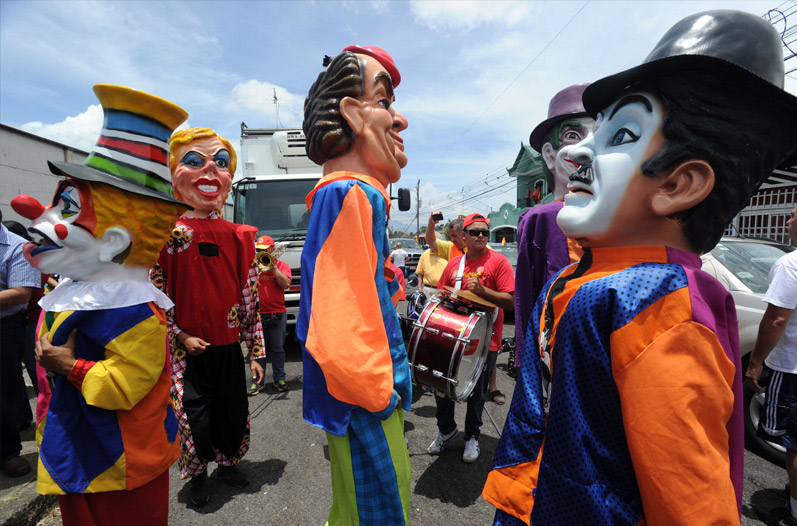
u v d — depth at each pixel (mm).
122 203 1420
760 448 3014
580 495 870
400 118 1666
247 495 2645
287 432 3555
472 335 2533
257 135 7836
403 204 4586
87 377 1356
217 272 2463
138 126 1473
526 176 21938
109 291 1417
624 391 813
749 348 3057
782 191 8727
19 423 3316
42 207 1394
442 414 3010
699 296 824
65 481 1395
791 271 2184
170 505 2545
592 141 998
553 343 1036
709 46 884
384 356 1265
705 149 837
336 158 1543
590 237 983
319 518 2418
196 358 2453
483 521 2354
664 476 745
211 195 2455
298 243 5918
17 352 2689
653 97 899
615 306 849
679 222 911
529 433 1047
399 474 1406
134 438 1483
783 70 926
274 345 4527
